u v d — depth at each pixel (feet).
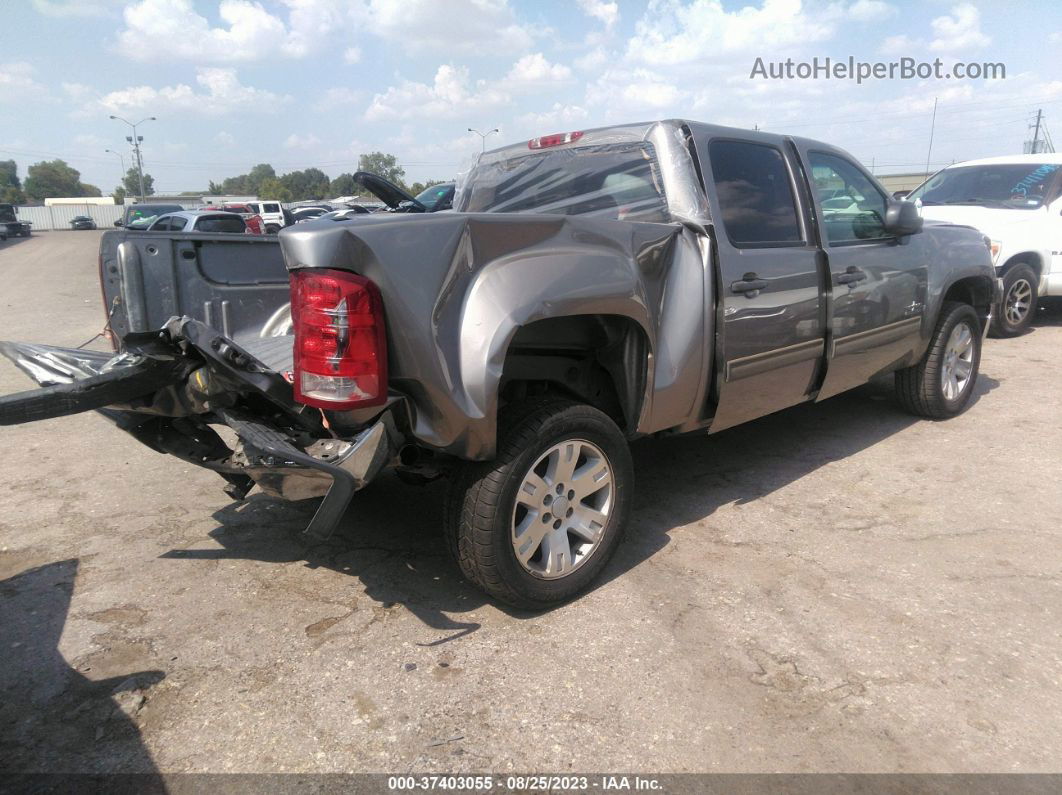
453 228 9.04
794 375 13.96
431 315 8.80
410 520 13.60
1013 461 15.79
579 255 10.11
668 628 10.11
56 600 11.08
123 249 13.37
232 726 8.42
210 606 10.86
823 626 10.05
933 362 17.78
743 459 16.37
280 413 9.78
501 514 9.65
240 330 14.89
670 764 7.75
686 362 11.71
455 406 8.90
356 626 10.32
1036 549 12.01
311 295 8.43
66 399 8.82
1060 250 28.19
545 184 14.32
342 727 8.38
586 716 8.47
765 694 8.76
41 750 8.09
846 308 14.64
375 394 8.57
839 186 15.21
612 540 11.18
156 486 15.52
